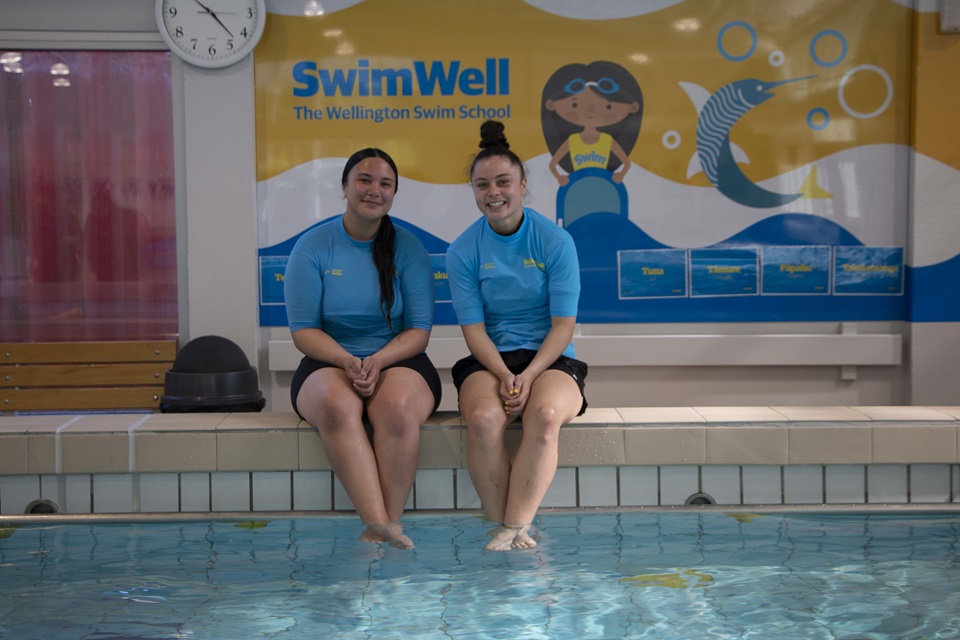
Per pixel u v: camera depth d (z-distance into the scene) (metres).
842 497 3.32
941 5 5.11
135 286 5.34
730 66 5.21
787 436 3.27
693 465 3.29
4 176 5.27
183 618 2.30
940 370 5.28
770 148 5.27
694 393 5.35
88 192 5.30
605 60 5.21
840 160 5.27
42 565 2.74
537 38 5.20
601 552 2.82
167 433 3.28
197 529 3.13
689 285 5.31
